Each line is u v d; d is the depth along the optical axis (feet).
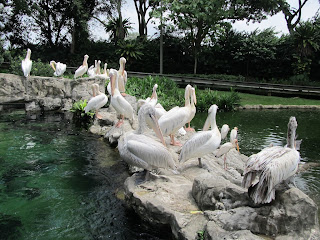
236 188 13.14
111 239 14.49
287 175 12.00
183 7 86.22
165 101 54.49
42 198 18.47
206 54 104.99
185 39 104.88
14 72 50.24
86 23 101.81
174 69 111.45
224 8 94.63
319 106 60.34
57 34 110.01
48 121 38.81
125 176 21.52
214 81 81.15
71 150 27.40
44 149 27.61
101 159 25.16
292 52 95.25
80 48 111.24
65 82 46.73
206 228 11.84
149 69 110.83
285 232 11.64
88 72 53.98
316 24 98.99
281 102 65.46
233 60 103.19
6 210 17.04
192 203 14.52
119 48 109.70
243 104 62.23
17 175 21.85
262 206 12.38
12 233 14.88
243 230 11.30
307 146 32.76
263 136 36.73
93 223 15.81
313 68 96.48
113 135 28.50
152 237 14.51
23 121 38.45
